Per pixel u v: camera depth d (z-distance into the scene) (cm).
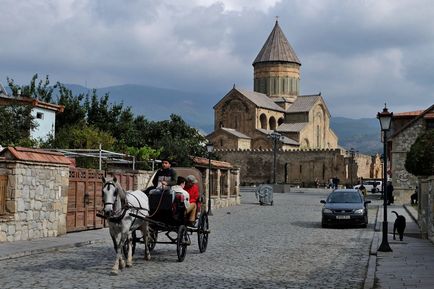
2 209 1981
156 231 1691
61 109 4731
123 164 3981
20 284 1232
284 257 1775
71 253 1784
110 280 1301
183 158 5247
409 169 4256
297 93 12038
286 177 10431
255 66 12100
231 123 11312
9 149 2008
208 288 1229
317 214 3925
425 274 1452
